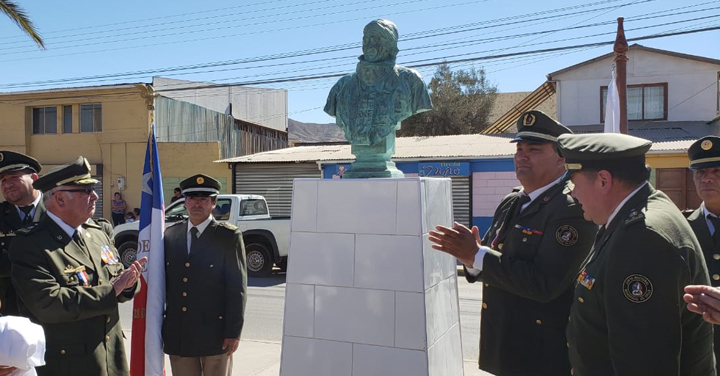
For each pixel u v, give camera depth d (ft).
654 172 46.32
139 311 11.97
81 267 10.02
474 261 8.64
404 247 9.58
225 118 80.33
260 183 59.06
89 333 9.82
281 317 25.12
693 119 56.44
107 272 10.73
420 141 58.34
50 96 64.75
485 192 49.32
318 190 10.40
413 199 9.57
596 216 6.64
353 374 9.88
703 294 5.40
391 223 9.71
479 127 85.40
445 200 11.02
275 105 100.63
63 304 9.21
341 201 10.17
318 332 10.23
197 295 11.87
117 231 38.75
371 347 9.77
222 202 37.40
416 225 9.51
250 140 87.30
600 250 6.47
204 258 12.01
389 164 11.48
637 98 58.08
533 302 9.05
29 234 9.71
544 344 8.90
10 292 11.78
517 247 9.11
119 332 10.71
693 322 6.13
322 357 10.17
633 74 58.08
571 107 59.00
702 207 11.39
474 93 87.40
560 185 9.14
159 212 12.30
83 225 11.09
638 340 5.51
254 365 17.56
